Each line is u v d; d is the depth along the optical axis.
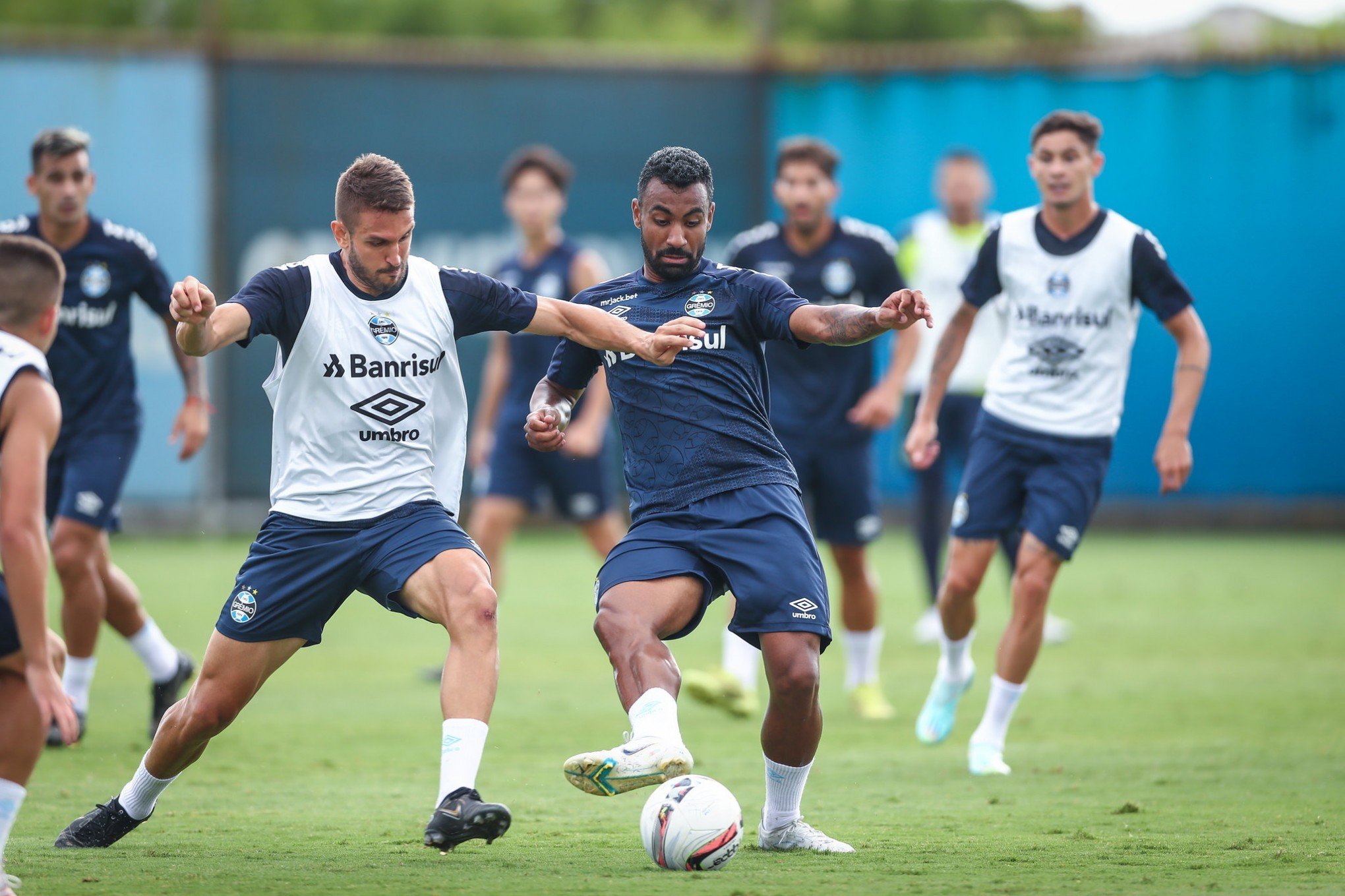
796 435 26.03
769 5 59.41
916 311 13.86
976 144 58.44
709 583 15.07
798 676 14.14
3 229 22.39
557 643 34.84
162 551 52.50
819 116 58.97
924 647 35.59
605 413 31.28
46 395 12.48
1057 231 21.08
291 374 14.68
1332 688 28.23
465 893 12.60
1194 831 15.88
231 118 56.50
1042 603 20.44
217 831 16.14
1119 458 59.31
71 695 22.80
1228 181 57.44
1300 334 57.69
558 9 66.88
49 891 12.75
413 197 14.53
